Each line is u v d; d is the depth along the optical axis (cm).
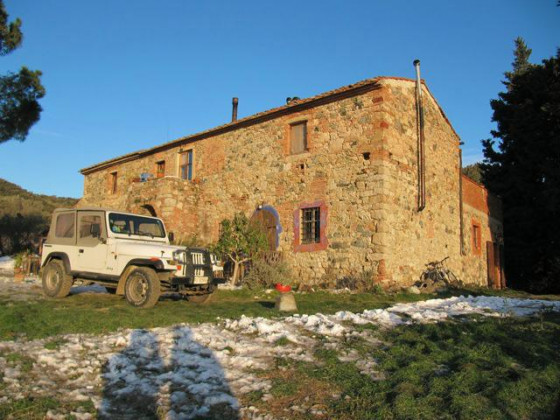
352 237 1235
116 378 419
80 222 938
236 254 1312
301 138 1432
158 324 618
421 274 1362
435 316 708
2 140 1550
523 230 2128
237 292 1093
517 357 505
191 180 1742
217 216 1633
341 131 1312
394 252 1222
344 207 1267
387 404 366
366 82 1255
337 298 1013
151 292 787
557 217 1992
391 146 1251
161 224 1002
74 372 429
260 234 1305
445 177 1608
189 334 562
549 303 918
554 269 2008
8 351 479
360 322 650
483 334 584
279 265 1278
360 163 1255
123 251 846
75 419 332
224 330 596
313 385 413
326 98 1345
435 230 1491
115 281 859
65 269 927
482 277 1875
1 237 2653
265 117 1520
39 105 1577
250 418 345
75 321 611
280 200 1431
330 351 502
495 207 2123
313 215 1344
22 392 374
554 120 1900
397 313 745
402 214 1281
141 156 2039
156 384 406
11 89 1513
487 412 359
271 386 404
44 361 452
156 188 1680
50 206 4491
